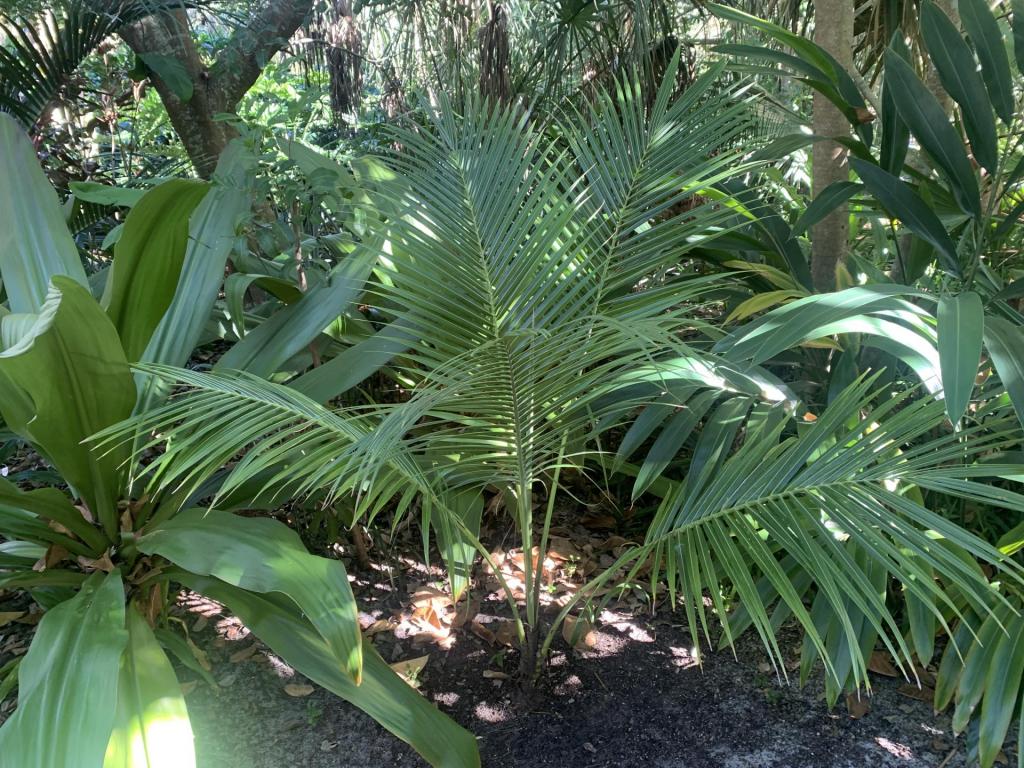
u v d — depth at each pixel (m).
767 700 1.60
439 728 1.33
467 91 1.47
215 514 1.41
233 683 1.65
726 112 1.49
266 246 1.72
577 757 1.46
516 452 1.39
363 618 1.88
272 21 2.61
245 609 1.42
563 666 1.71
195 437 1.14
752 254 2.26
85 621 1.24
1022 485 1.65
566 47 3.60
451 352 1.35
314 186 1.60
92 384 1.36
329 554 2.07
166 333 1.73
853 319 1.29
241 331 1.68
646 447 2.44
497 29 3.60
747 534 1.17
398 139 1.44
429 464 1.57
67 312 1.22
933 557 1.05
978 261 1.74
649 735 1.51
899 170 1.86
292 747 1.49
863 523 1.09
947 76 1.59
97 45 2.74
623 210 1.45
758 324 1.34
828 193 1.84
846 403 1.25
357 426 1.27
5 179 1.64
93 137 3.15
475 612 1.91
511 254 1.29
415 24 3.84
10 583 1.44
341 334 1.92
